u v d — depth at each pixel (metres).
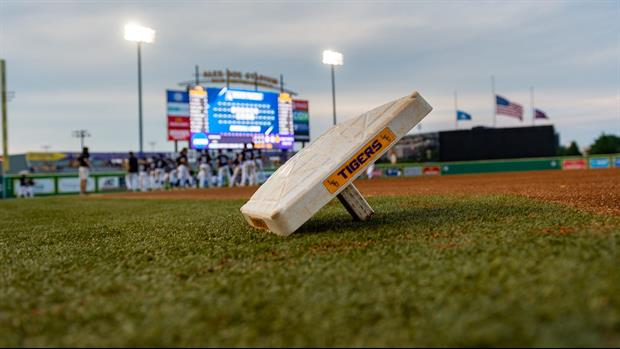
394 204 5.83
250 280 2.16
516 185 11.27
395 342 1.40
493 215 3.91
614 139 52.38
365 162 3.46
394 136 3.55
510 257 2.21
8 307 1.95
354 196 4.07
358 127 3.78
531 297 1.61
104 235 4.51
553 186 9.88
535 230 3.00
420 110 3.66
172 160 27.66
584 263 1.98
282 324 1.58
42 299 2.05
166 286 2.16
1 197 28.70
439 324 1.48
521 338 1.35
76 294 2.11
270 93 27.03
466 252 2.43
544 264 2.00
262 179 29.70
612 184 9.74
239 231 4.01
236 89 26.00
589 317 1.43
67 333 1.62
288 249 2.92
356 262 2.38
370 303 1.71
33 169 32.94
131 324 1.64
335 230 3.59
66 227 5.62
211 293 1.97
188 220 5.57
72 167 33.78
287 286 2.00
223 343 1.47
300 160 4.05
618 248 2.24
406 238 3.04
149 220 5.95
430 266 2.17
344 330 1.50
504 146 31.44
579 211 4.08
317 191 3.35
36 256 3.34
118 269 2.63
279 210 3.29
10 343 1.55
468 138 31.91
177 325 1.62
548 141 30.75
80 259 3.09
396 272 2.10
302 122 30.70
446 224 3.53
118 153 33.03
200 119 25.31
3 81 29.62
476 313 1.53
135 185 25.94
